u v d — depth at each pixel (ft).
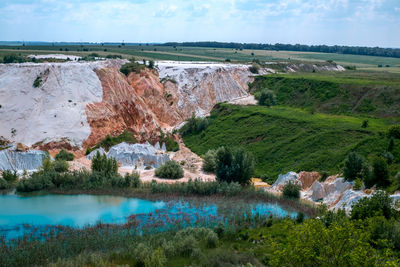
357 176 144.66
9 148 181.68
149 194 149.69
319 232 67.92
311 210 133.80
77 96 226.17
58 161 171.63
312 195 152.25
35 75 231.09
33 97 218.79
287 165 185.06
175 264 93.50
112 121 224.94
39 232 111.14
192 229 110.93
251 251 100.63
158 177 178.91
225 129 246.06
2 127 200.75
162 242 102.22
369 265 63.87
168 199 144.77
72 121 208.95
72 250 97.91
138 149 202.28
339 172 157.28
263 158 199.82
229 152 170.19
